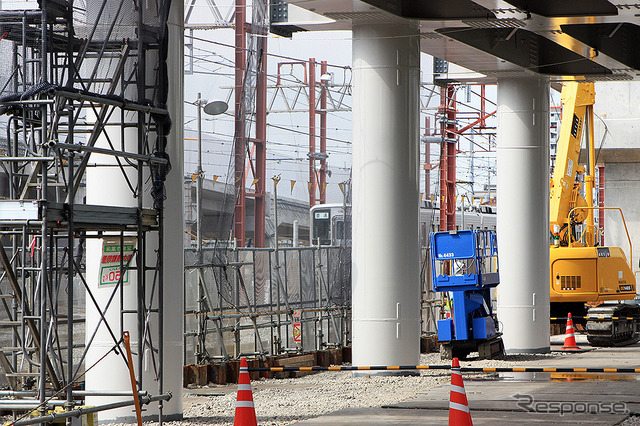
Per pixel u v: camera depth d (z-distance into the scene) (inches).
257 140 2979.8
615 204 4266.7
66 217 1087.6
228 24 3029.0
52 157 1057.5
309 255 2501.2
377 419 1419.8
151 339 1400.1
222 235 2134.6
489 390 1775.3
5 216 1061.1
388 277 2011.6
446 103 3806.6
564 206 3115.2
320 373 2271.2
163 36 1284.4
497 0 1899.6
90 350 1448.1
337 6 1910.7
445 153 3846.0
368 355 2020.2
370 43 2023.9
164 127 1284.4
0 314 1660.9
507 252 2608.3
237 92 2960.1
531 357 2519.7
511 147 2600.9
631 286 3112.7
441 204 3725.4
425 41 2293.3
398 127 2018.9
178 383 1473.9
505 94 2615.7
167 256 1464.1
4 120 1808.6
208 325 2108.8
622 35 2481.5
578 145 3169.3
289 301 2406.5
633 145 3939.5
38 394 1178.0
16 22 1178.0
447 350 2440.9
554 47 2561.5
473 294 2438.5
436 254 2384.4
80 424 1165.1
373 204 2015.3
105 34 1240.8
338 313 2534.5
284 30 2246.6
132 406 1438.2
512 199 2598.4
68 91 1084.5
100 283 1430.9
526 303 2596.0
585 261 3051.2
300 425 1366.9
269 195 3221.0
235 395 1795.0
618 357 2541.8
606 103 3991.1
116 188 1433.3
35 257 1421.0
